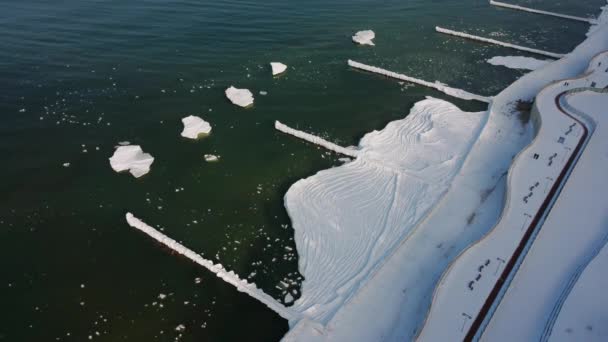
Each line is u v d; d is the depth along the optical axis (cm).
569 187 3838
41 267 3438
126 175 4344
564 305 2869
